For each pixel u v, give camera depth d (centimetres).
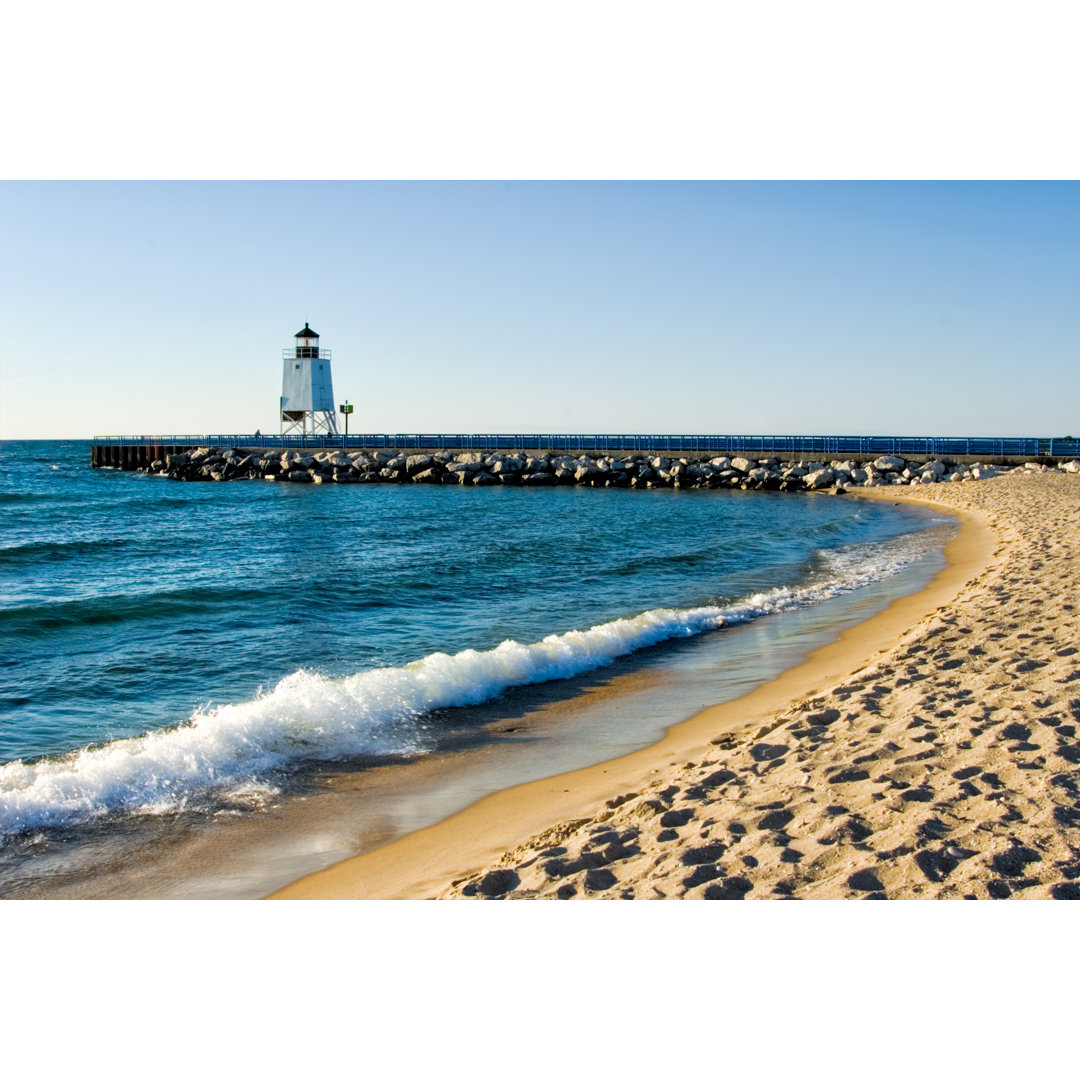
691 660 1030
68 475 6062
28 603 1379
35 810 598
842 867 407
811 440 4766
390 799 634
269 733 749
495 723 808
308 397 5891
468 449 5569
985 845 411
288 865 531
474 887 444
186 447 6216
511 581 1656
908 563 1803
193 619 1298
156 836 574
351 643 1165
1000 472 3988
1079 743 536
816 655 1016
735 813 487
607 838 482
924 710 636
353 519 2984
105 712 877
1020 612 951
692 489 4488
